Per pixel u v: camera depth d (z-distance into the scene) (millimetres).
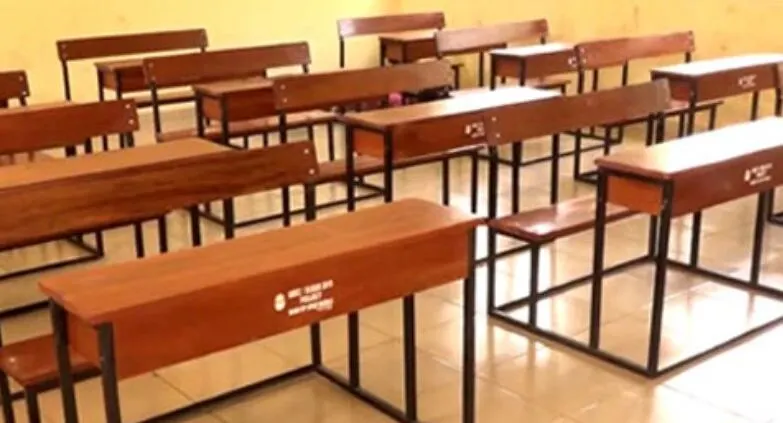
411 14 7094
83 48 5594
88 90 6496
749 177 3027
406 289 2268
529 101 3760
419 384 2928
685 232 4379
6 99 4734
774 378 2934
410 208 2447
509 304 3520
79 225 2680
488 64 7500
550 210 3486
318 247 2146
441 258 2320
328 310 2127
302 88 4379
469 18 7707
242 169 2938
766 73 5160
